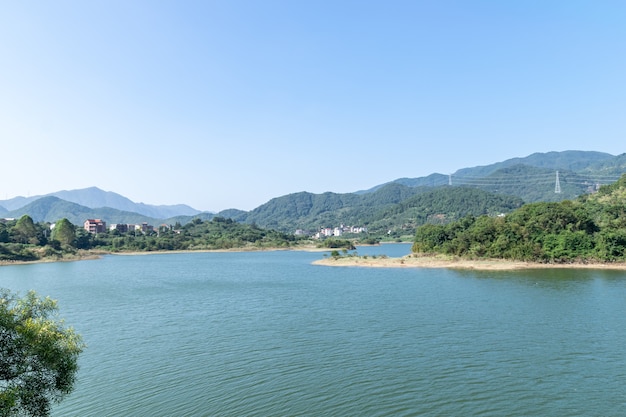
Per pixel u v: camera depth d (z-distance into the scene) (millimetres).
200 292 98125
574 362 44750
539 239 142250
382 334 56438
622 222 145875
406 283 106812
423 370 43031
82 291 102125
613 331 56031
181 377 42406
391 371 42906
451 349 49562
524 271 124938
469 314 67250
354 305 77250
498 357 46562
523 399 36219
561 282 100062
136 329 61781
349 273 137250
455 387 38844
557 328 57844
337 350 49969
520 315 65812
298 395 37656
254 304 80812
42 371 24516
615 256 130875
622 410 34125
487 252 149000
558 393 37375
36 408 24516
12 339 23234
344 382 40344
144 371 44250
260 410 35000
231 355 48938
